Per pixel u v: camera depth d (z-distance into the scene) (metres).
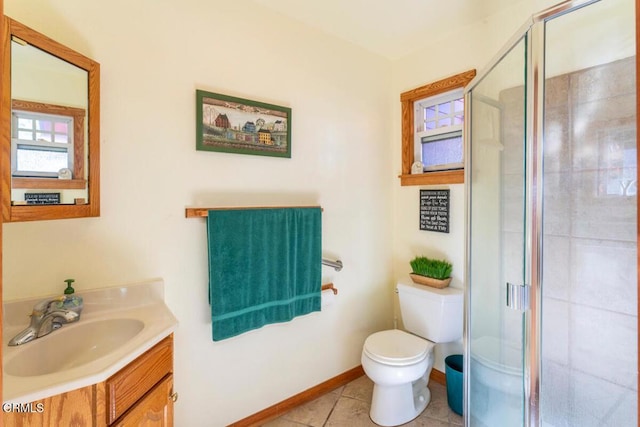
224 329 1.55
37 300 1.18
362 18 1.88
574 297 1.46
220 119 1.60
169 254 1.48
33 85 1.04
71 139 1.16
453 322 1.90
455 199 2.05
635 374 1.30
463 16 1.87
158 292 1.43
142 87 1.40
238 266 1.59
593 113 1.37
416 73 2.27
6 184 0.94
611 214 1.34
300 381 1.95
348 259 2.18
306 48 1.93
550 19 1.38
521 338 1.43
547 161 1.50
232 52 1.65
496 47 1.84
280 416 1.84
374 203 2.32
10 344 1.01
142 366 1.03
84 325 1.18
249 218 1.63
